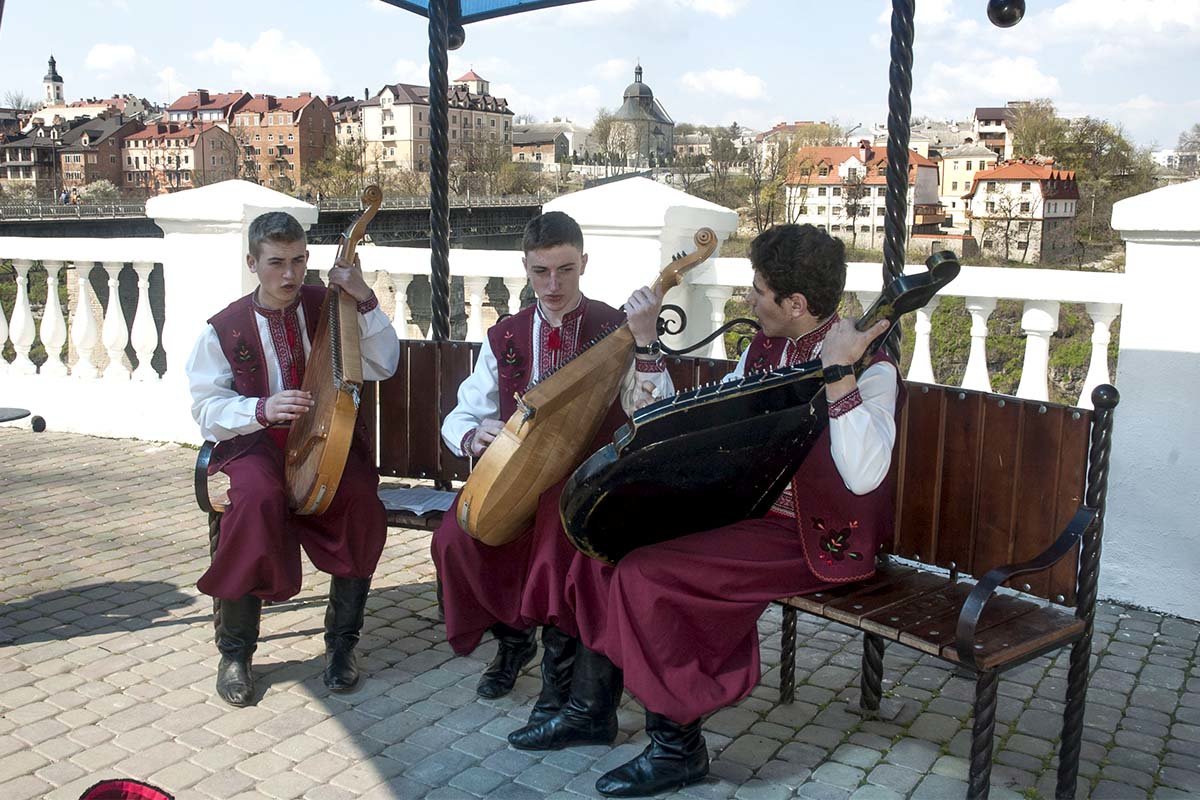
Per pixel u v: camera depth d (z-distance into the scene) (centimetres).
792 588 276
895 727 321
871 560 278
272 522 316
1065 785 277
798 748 306
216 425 329
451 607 314
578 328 324
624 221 526
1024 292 454
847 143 9800
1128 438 420
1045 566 255
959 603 279
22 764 290
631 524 266
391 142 12862
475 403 335
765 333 295
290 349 345
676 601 265
